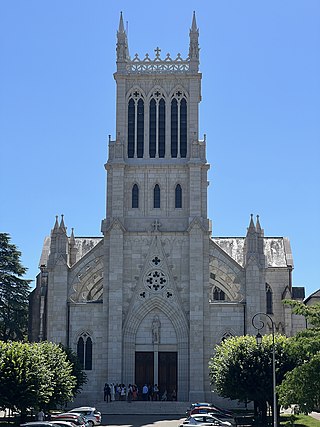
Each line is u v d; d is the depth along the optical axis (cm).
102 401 8825
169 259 9281
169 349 9088
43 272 10344
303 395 4878
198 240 9206
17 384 6141
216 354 8038
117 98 9706
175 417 8119
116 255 9212
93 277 9606
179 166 9506
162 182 9506
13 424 6631
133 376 9019
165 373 9044
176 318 9125
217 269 9531
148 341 9106
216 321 9094
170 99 9750
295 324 11062
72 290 9256
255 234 9338
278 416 6750
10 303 11056
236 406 8862
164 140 9650
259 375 6825
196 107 9675
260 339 6450
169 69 9775
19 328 11125
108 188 9462
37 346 6731
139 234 9350
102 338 9081
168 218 9400
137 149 9638
